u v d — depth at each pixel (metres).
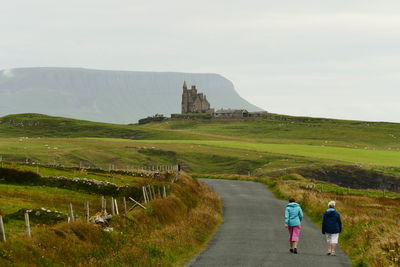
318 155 187.25
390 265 21.56
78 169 65.06
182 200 43.62
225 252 26.11
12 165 56.88
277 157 186.38
